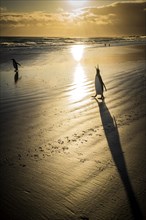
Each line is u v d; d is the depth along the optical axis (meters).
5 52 34.81
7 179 4.86
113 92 10.91
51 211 3.95
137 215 3.78
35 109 9.05
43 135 6.79
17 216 3.89
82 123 7.55
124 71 16.12
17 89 12.26
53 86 12.70
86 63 22.75
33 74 17.03
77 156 5.60
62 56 30.16
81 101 9.87
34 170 5.11
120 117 7.92
